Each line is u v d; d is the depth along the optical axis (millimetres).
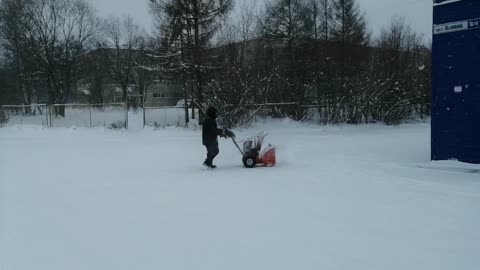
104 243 6098
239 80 24969
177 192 9172
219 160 14031
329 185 9617
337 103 27703
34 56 44438
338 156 14172
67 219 7293
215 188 9500
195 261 5387
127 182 10383
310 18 34125
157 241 6141
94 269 5203
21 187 9938
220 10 26250
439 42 11805
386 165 12141
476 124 11180
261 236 6266
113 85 67438
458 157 11578
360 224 6766
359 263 5227
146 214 7512
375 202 8070
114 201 8484
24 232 6629
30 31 44062
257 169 11969
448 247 5730
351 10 35594
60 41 45750
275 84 27062
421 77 31547
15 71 46469
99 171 12055
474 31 11102
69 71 46125
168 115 30906
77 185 10109
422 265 5141
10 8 43688
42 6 46469
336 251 5637
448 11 11555
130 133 23453
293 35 32062
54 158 14781
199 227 6734
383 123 28109
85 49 50094
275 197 8570
